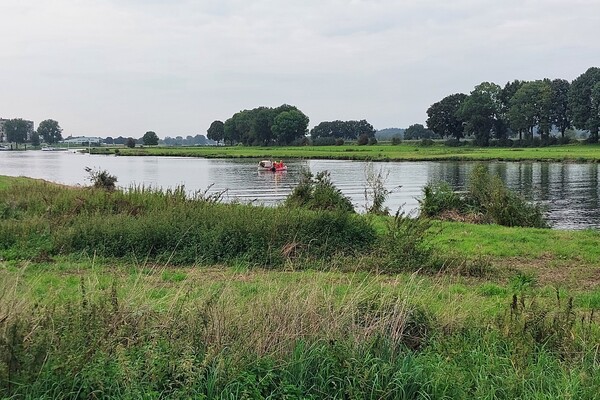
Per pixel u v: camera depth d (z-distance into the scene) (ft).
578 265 41.14
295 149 450.71
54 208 53.93
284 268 37.55
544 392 17.58
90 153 512.63
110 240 41.98
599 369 18.47
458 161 262.47
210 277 34.32
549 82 431.43
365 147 469.57
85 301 19.60
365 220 46.44
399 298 22.16
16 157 428.15
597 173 179.22
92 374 16.14
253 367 17.89
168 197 58.59
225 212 47.67
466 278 36.27
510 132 477.77
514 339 20.27
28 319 18.11
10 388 15.64
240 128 631.97
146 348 17.37
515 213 66.90
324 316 20.76
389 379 17.84
